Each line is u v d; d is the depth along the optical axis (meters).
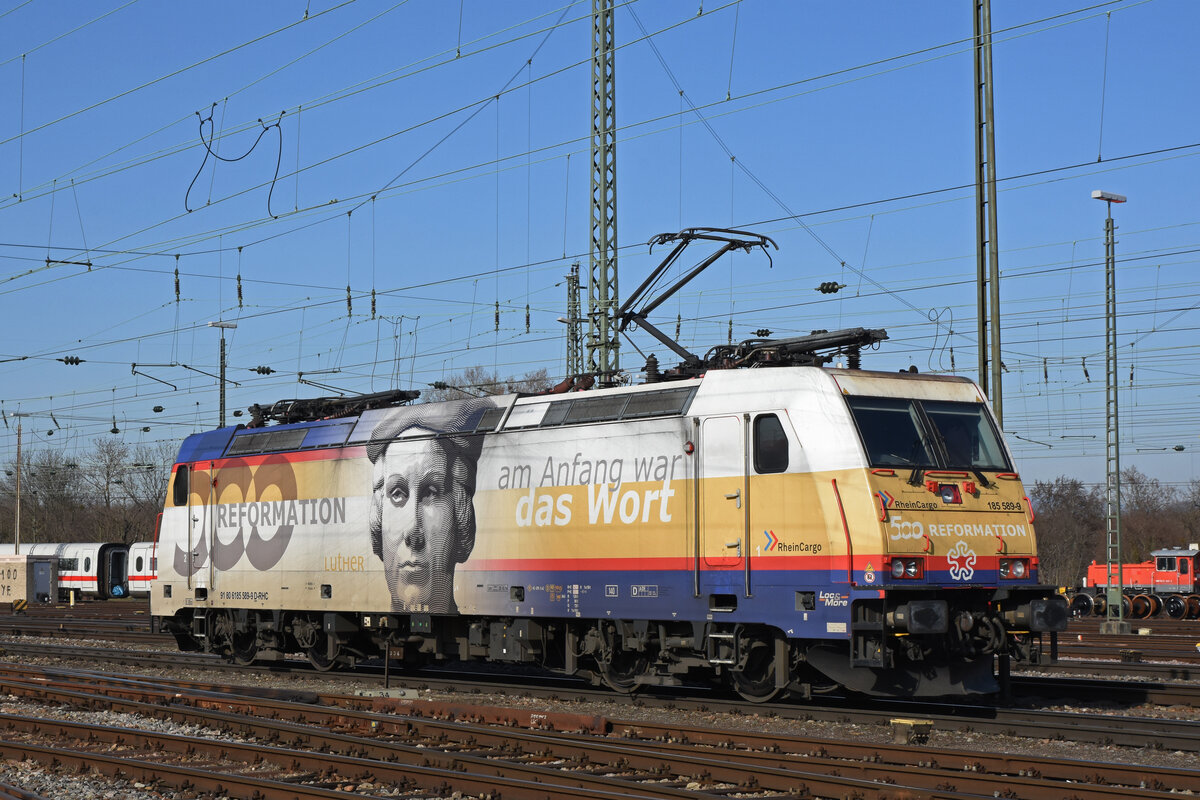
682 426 16.27
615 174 25.12
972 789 10.46
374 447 20.64
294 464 22.19
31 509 87.81
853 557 14.43
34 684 19.20
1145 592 51.78
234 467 23.48
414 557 19.69
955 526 14.88
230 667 22.84
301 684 20.22
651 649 16.81
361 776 11.69
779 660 15.40
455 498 19.17
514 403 18.80
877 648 14.33
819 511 14.76
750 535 15.38
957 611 14.94
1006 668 15.87
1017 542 15.35
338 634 21.47
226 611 23.64
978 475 15.34
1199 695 15.94
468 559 18.83
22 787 11.65
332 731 14.20
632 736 13.76
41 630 33.97
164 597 24.73
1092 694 16.72
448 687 19.03
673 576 16.12
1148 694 16.27
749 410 15.61
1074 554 91.75
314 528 21.61
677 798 10.00
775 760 11.63
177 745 13.41
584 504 17.30
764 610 15.16
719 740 12.98
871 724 14.37
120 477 84.69
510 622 18.45
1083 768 10.82
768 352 16.36
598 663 17.45
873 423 14.99
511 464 18.42
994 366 19.08
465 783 11.00
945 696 16.97
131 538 84.81
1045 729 13.40
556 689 17.83
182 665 23.38
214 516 23.80
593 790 10.20
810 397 15.12
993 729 13.73
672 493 16.27
